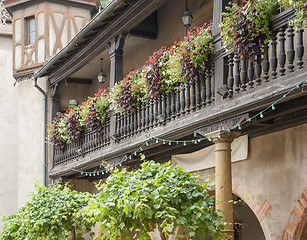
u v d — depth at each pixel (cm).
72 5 1875
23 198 1731
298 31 653
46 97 1694
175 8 1280
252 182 909
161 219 621
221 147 784
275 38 697
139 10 1145
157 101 995
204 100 844
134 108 1081
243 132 904
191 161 1065
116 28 1224
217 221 628
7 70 2038
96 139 1282
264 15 693
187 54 841
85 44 1381
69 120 1387
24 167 1741
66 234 945
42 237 936
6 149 1991
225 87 775
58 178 1565
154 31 1353
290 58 664
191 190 634
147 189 611
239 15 713
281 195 845
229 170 780
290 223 823
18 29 1861
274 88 679
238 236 1468
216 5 822
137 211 598
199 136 855
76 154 1411
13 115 2019
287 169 836
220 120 783
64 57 1498
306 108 765
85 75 1747
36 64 1797
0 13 2066
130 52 1509
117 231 630
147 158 1198
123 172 654
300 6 626
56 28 1833
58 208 929
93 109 1238
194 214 622
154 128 993
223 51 793
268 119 782
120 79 1224
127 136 1118
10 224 1031
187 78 858
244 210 1459
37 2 1845
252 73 734
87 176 1567
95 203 654
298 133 818
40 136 1709
